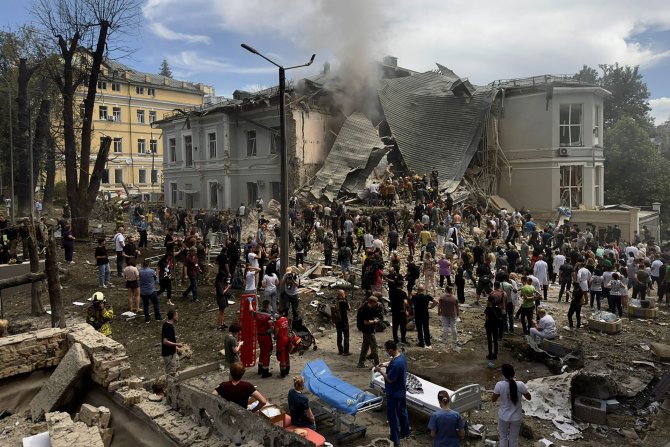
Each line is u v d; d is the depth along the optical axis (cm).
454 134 3450
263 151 3631
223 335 1300
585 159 3466
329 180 3198
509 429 753
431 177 3075
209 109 3947
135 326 1358
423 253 2167
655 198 4331
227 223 2661
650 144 4544
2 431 805
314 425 752
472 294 1845
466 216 2933
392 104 3638
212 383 1017
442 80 3866
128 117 6512
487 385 1039
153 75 7156
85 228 2678
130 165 6544
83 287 1753
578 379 976
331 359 1180
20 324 1355
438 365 1150
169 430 676
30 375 945
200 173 4028
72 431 714
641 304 1636
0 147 3950
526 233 2644
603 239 3136
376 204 2998
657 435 848
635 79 5538
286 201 1245
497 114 3559
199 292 1722
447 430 683
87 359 865
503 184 3712
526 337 1238
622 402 968
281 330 1063
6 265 1722
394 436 793
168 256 1625
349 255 1884
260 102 3472
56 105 3797
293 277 1278
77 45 2752
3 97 3888
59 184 5222
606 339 1335
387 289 1798
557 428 859
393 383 795
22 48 3812
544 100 3503
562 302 1783
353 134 3441
